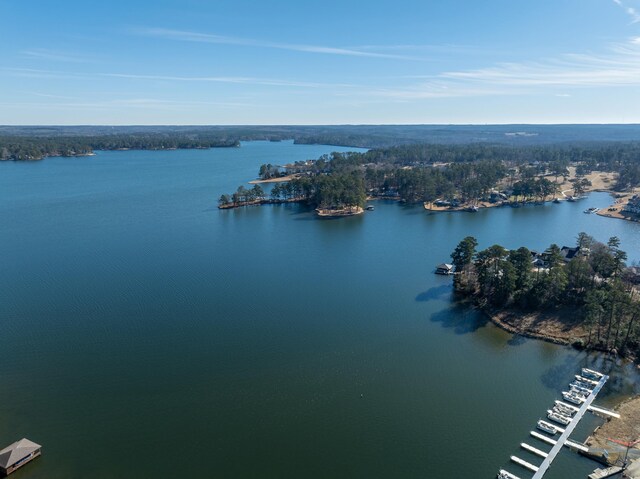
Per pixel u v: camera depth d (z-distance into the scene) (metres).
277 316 135.38
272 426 89.31
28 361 110.25
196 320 132.38
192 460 80.56
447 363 111.56
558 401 96.38
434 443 85.19
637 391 100.88
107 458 80.81
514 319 132.75
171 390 99.94
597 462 80.19
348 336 123.94
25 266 175.75
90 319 132.12
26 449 79.56
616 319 119.69
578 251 177.88
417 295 152.00
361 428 89.00
